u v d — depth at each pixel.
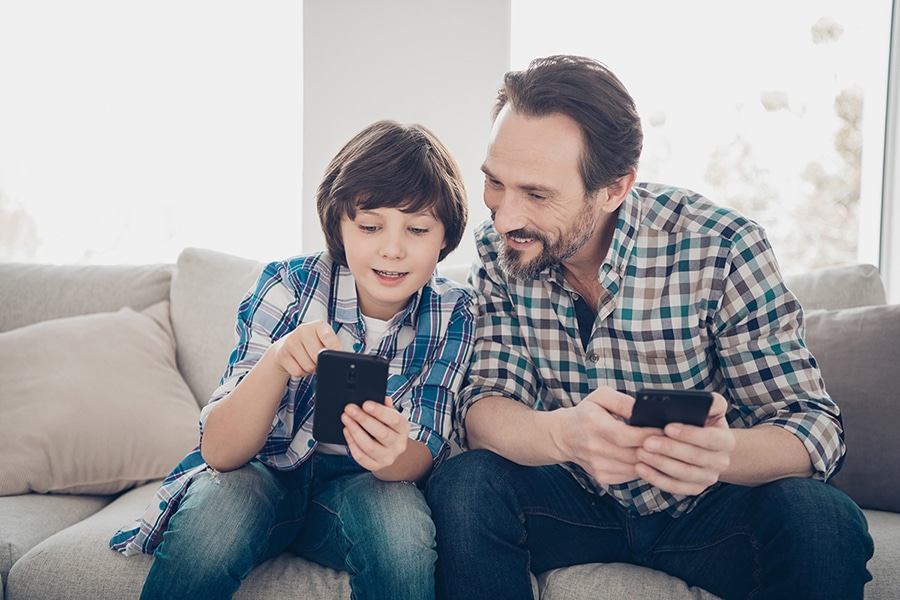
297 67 2.50
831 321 1.63
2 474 1.50
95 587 1.18
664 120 2.48
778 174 2.49
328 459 1.33
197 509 1.11
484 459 1.21
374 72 2.34
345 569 1.22
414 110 2.34
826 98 2.48
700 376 1.29
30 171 2.49
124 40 2.49
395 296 1.28
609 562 1.29
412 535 1.10
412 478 1.24
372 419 1.06
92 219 2.51
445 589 1.13
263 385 1.15
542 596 1.23
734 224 1.26
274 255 2.54
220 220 2.53
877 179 2.48
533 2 2.44
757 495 1.15
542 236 1.20
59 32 2.48
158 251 2.53
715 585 1.20
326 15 2.33
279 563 1.24
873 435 1.50
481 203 2.34
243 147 2.52
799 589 1.04
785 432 1.14
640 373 1.31
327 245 1.35
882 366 1.53
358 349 1.34
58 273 1.93
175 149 2.51
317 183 2.35
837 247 2.50
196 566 1.06
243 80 2.51
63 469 1.54
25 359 1.65
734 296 1.24
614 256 1.26
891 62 2.45
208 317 1.82
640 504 1.27
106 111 2.50
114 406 1.62
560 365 1.35
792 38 2.47
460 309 1.37
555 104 1.16
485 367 1.34
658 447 1.02
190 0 2.49
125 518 1.35
